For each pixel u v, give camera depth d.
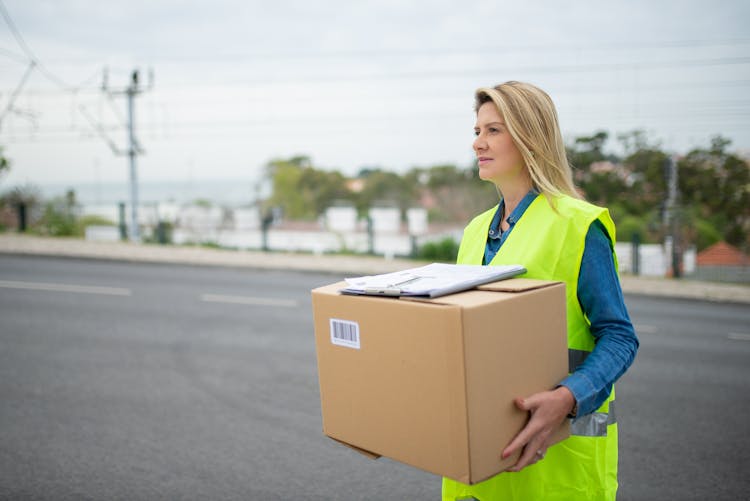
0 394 4.79
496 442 1.15
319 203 45.44
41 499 3.15
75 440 3.92
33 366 5.57
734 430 4.32
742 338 7.92
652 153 28.23
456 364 1.09
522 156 1.45
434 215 37.03
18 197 18.89
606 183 28.12
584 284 1.35
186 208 21.14
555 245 1.36
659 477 3.54
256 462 3.64
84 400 4.69
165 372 5.45
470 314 1.08
